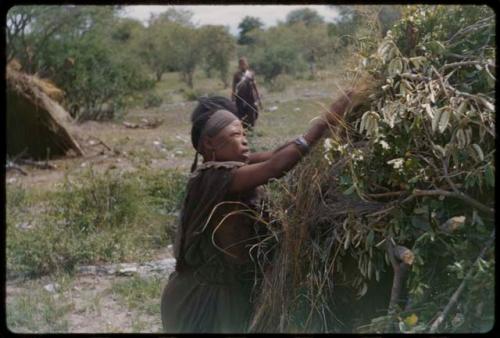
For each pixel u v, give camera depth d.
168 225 7.03
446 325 2.63
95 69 20.11
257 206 3.07
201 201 3.03
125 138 15.45
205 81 35.53
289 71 25.86
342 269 2.99
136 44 33.69
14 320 4.88
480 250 2.64
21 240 6.42
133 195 7.69
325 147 2.83
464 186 2.73
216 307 3.07
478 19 2.90
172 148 14.36
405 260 2.69
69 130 13.74
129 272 6.01
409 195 2.75
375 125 2.71
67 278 5.82
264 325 3.03
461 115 2.58
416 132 2.70
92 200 7.57
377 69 2.91
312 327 2.97
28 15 17.64
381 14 3.13
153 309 5.07
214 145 3.12
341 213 2.88
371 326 2.77
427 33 2.92
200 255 3.08
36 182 10.91
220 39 33.06
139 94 23.64
